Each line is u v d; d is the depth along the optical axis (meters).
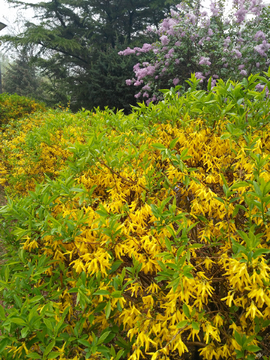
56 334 1.34
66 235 1.57
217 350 1.53
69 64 23.88
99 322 1.74
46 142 3.88
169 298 1.46
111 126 3.10
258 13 8.45
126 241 1.59
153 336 1.60
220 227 1.65
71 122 4.26
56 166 3.94
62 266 1.65
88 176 2.19
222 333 1.61
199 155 2.22
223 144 2.17
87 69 22.66
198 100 2.26
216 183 2.05
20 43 19.56
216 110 2.29
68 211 1.76
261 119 2.19
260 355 1.76
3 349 1.28
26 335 1.29
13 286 1.56
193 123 2.37
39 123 7.29
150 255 1.57
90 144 1.95
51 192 1.98
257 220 1.62
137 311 1.45
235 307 1.56
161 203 1.55
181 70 9.34
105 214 1.57
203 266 1.78
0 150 5.88
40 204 1.81
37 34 18.56
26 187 4.26
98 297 1.60
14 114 9.80
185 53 8.73
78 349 1.50
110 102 17.16
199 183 1.80
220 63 8.38
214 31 8.81
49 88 23.36
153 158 2.33
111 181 2.11
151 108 2.90
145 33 20.20
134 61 16.78
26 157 4.26
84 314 1.57
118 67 16.33
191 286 1.38
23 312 1.38
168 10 22.45
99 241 1.60
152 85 9.88
